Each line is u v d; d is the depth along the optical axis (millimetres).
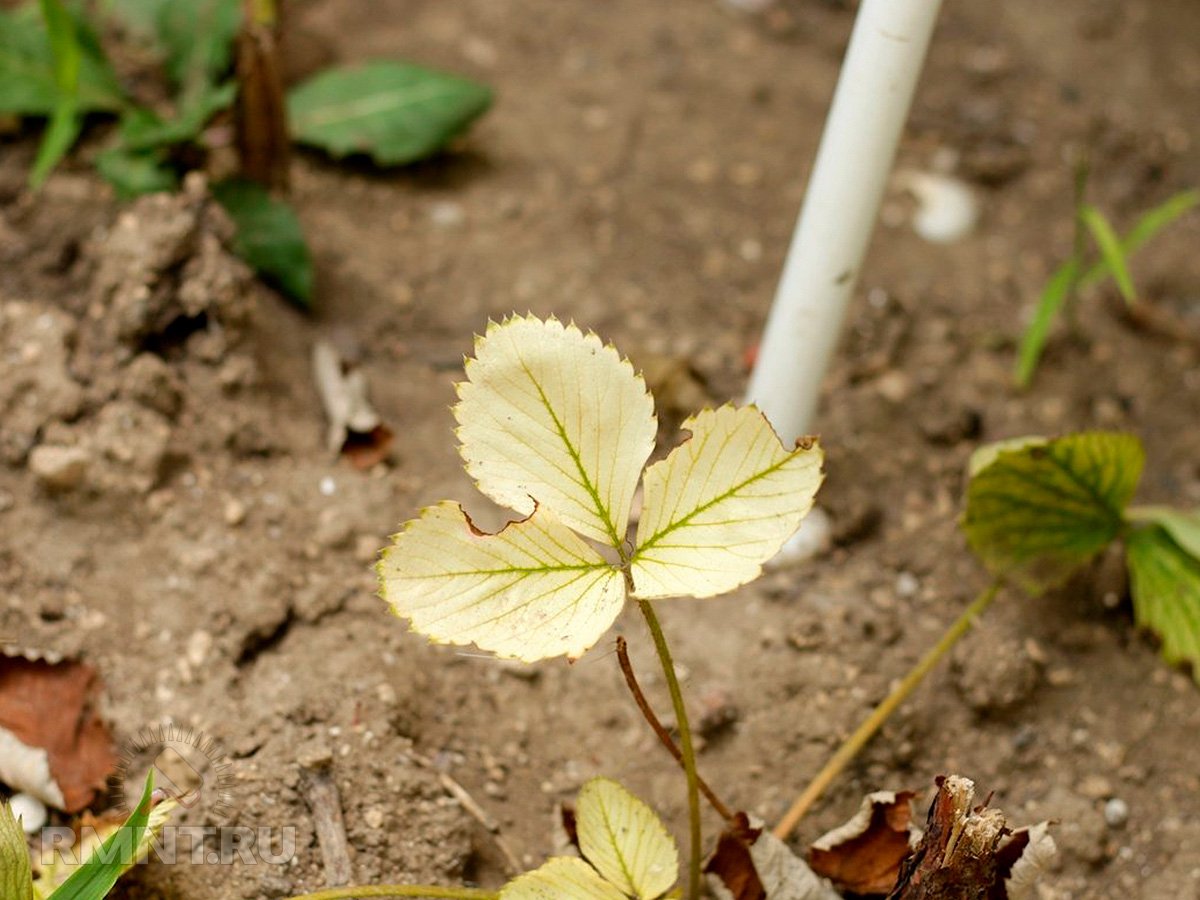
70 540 723
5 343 745
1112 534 729
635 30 994
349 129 837
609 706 717
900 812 648
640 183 888
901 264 866
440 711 708
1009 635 737
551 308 823
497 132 903
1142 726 731
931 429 797
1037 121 964
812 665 725
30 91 795
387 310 811
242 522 734
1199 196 929
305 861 663
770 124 942
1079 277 867
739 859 658
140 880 657
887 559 762
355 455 760
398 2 972
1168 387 834
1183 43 1034
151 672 697
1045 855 622
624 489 588
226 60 827
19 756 673
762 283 847
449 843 672
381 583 578
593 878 612
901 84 680
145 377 739
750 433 580
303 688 690
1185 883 700
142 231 749
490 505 756
